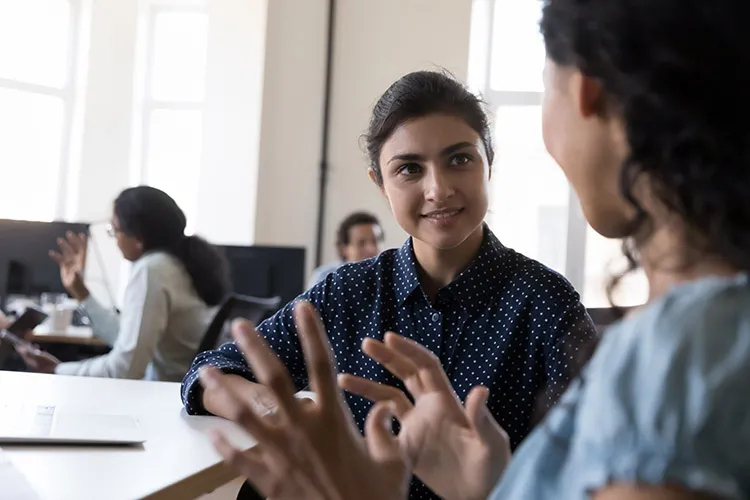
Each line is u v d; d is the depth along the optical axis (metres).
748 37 0.49
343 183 5.33
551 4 0.60
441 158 1.38
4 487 0.83
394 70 5.26
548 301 1.39
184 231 2.95
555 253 5.23
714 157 0.50
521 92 5.32
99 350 3.96
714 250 0.52
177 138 5.58
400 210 1.42
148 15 5.64
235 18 5.34
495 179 5.33
